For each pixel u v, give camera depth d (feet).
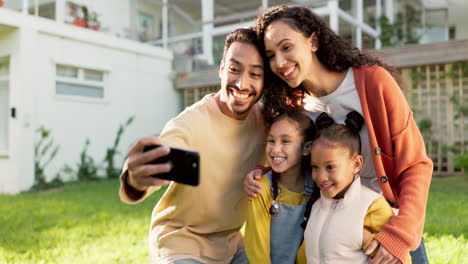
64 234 13.62
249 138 6.70
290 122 6.10
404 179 5.46
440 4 41.83
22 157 25.59
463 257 9.57
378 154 5.55
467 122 25.73
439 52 24.86
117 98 32.48
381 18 37.32
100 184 27.58
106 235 13.52
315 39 5.75
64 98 28.45
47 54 27.25
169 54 37.01
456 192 19.54
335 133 5.68
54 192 24.72
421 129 26.40
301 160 6.26
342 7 36.17
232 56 5.98
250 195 6.09
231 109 6.21
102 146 31.32
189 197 6.23
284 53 5.57
